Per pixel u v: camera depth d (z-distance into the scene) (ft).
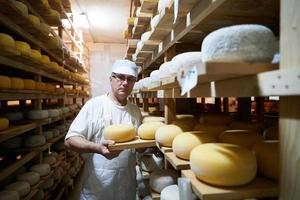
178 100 6.22
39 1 6.59
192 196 2.10
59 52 8.92
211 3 2.27
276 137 2.72
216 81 1.95
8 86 5.02
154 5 4.59
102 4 13.30
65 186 10.04
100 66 21.31
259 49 1.58
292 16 1.33
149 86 4.05
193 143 2.71
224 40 1.60
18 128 5.25
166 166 4.74
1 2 4.50
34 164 7.28
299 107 1.33
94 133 5.12
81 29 16.72
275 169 1.97
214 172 1.91
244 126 3.37
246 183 1.94
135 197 5.43
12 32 6.28
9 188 5.55
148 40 4.83
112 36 19.52
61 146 9.95
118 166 5.03
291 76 1.20
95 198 5.01
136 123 5.46
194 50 4.70
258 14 2.97
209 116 4.12
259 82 1.42
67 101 12.81
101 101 5.26
